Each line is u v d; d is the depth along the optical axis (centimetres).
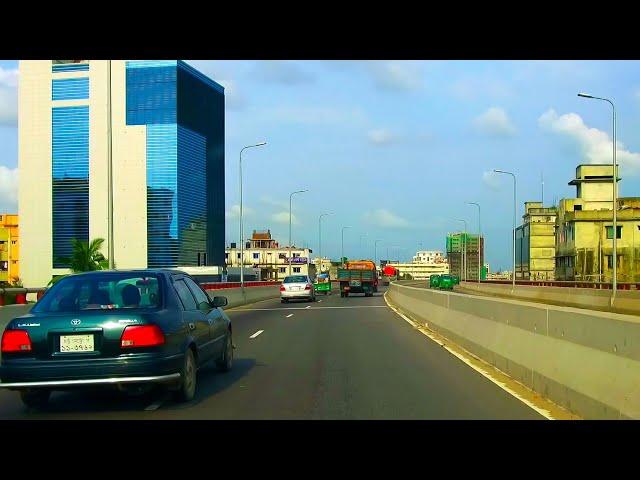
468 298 1505
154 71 8869
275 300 4725
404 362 1280
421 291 2398
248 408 863
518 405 853
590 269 8275
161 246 8900
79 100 8950
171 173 8888
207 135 10038
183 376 879
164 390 997
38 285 9000
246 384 1048
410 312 2691
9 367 800
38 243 9044
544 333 935
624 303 3136
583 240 8406
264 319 2592
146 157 8888
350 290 5362
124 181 8900
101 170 8906
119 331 806
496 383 1020
